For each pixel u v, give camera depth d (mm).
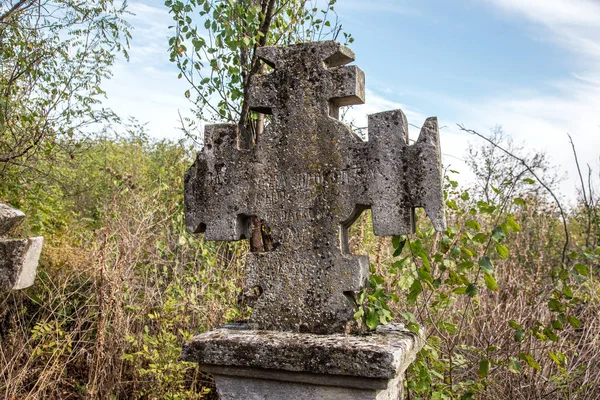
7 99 6309
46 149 6820
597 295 5301
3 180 6590
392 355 2881
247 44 5367
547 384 4531
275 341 3139
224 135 3652
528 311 5008
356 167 3299
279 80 3533
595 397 4664
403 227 3176
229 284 5535
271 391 3215
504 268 5805
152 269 6238
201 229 3721
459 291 3676
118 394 5051
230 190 3604
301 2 6195
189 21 5699
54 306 5891
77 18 6820
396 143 3213
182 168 7500
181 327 5617
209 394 5352
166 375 4891
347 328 3277
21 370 4734
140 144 14156
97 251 5820
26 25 6449
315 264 3365
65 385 5301
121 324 5227
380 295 3400
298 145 3453
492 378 4539
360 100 3473
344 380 3008
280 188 3482
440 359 4652
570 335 5406
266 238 4203
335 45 3432
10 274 3240
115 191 8172
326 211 3359
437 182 3109
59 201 8867
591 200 5793
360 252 6004
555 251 7285
